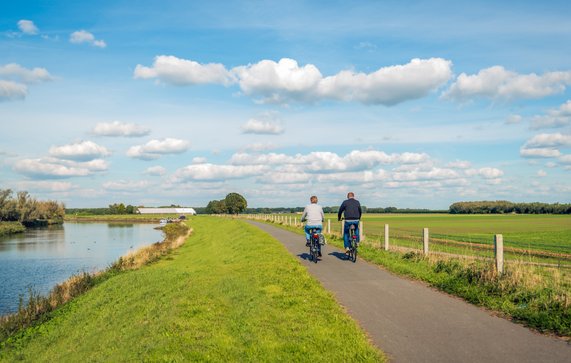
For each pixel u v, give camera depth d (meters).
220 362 6.45
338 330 7.35
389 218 106.38
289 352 6.59
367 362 6.01
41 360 11.73
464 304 9.16
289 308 8.92
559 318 7.53
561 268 15.34
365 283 11.43
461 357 6.19
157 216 181.75
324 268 14.00
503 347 6.55
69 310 17.58
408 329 7.49
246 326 7.96
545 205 145.75
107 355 8.82
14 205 102.12
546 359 6.05
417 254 15.47
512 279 9.92
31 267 35.22
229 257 20.84
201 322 8.47
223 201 151.88
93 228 99.06
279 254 17.47
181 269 20.91
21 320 16.72
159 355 6.86
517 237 37.78
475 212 160.38
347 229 15.84
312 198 16.19
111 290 18.61
